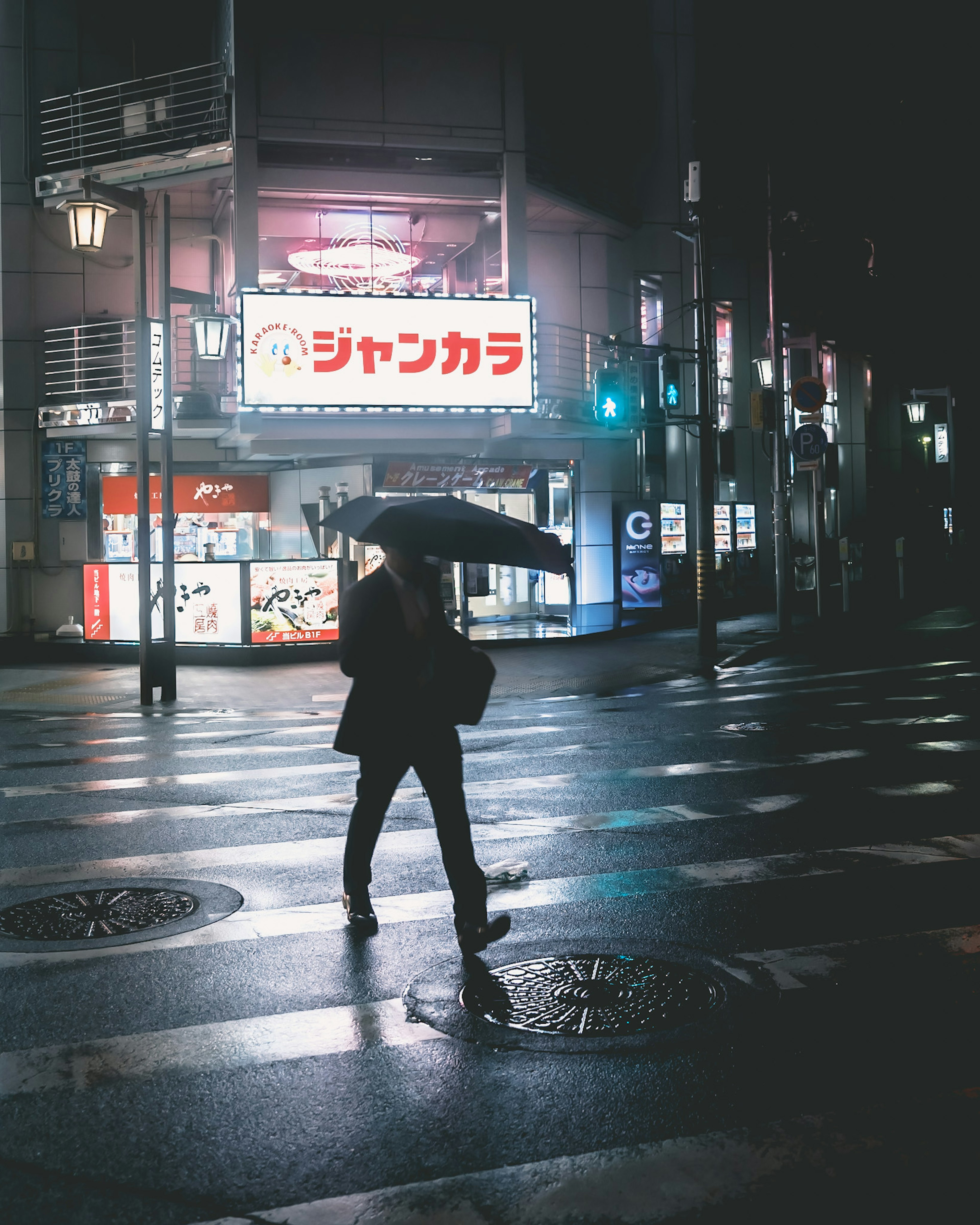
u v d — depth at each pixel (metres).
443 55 20.62
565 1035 4.26
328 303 19.92
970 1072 3.88
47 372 23.19
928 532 47.75
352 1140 3.49
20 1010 4.60
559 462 24.83
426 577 5.42
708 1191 3.17
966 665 17.95
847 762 9.77
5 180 22.84
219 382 23.44
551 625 25.34
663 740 11.26
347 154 20.36
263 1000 4.68
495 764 10.16
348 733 5.41
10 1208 3.13
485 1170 3.31
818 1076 3.87
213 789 9.27
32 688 17.38
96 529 23.45
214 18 22.75
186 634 20.45
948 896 5.95
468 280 23.70
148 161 20.52
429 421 21.11
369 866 5.61
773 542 32.72
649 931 5.48
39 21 22.86
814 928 5.46
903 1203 3.09
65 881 6.50
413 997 4.69
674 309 27.75
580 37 26.06
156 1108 3.73
